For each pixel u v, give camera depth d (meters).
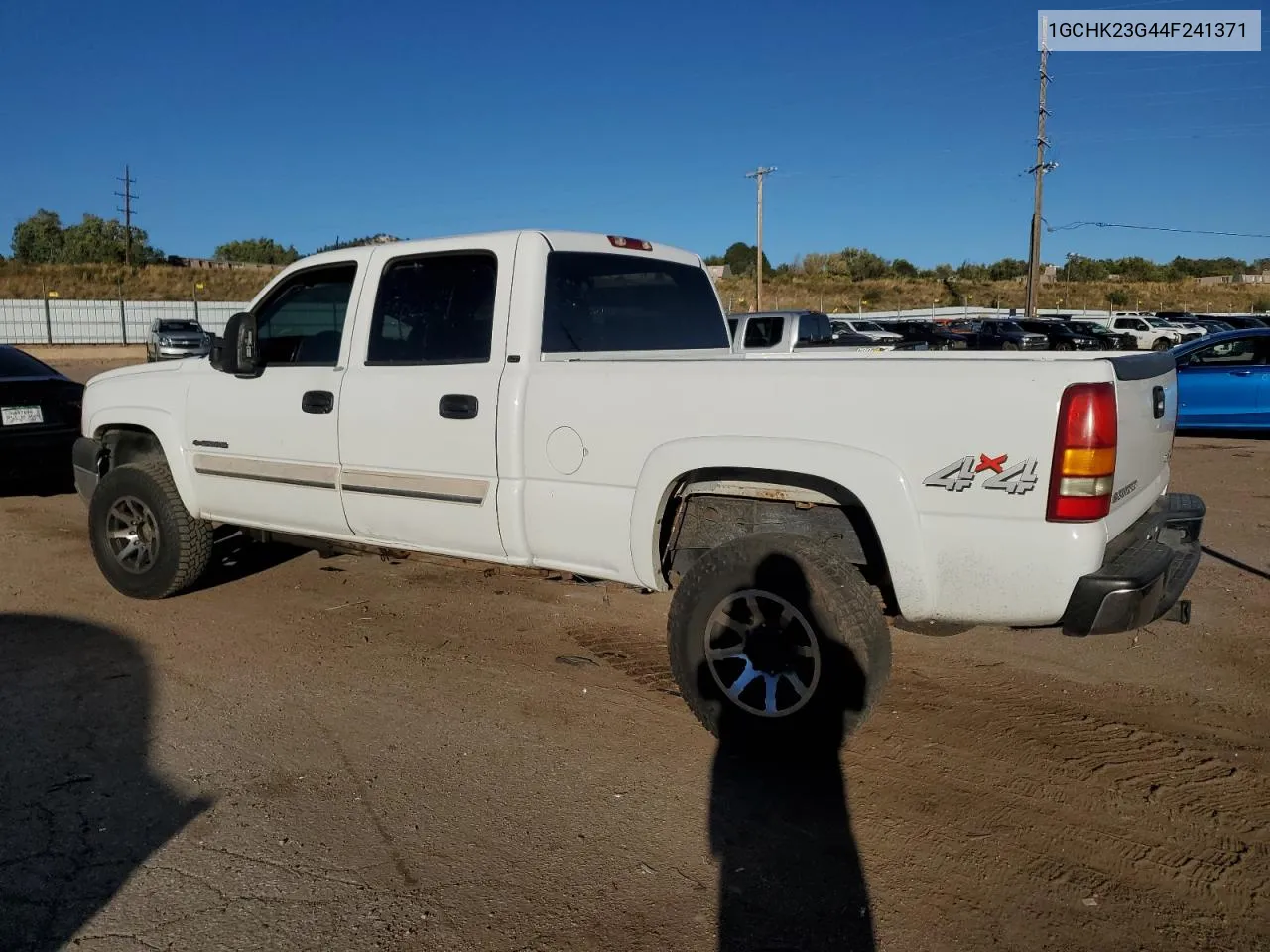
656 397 3.90
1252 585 6.11
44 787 3.62
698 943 2.78
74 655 4.98
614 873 3.11
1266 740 4.02
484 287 4.50
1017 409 3.28
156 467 5.74
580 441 4.09
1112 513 3.43
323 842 3.27
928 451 3.41
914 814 3.47
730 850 3.24
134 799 3.54
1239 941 2.78
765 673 3.76
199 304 44.38
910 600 3.51
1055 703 4.40
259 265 70.69
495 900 2.96
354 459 4.78
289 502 5.10
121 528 5.90
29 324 41.25
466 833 3.34
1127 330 39.19
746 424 3.72
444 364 4.52
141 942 2.76
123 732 4.10
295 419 4.98
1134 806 3.51
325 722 4.21
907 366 3.47
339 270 5.03
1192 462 11.05
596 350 4.67
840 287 69.38
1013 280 76.88
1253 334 12.94
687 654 3.85
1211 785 3.65
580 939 2.79
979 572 3.38
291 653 5.05
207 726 4.16
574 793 3.61
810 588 3.59
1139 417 3.61
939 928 2.85
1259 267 83.38
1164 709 4.33
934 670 4.80
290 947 2.74
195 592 6.10
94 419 6.00
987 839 3.31
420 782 3.69
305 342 5.15
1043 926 2.85
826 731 3.65
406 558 5.12
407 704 4.41
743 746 3.81
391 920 2.86
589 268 4.70
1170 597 3.64
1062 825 3.39
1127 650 5.05
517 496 4.26
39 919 2.85
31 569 6.66
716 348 5.54
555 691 4.56
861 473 3.50
